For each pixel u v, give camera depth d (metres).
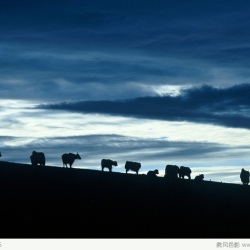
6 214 39.94
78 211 43.69
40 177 55.91
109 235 37.38
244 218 49.22
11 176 54.47
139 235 38.25
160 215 46.06
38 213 41.34
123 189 56.12
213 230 42.66
